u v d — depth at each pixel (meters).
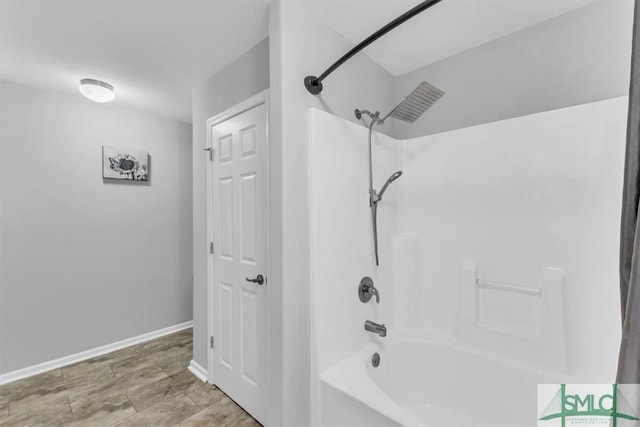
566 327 1.44
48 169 2.50
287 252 1.38
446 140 1.90
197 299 2.44
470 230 1.79
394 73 2.23
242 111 1.95
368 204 1.81
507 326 1.63
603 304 1.36
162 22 1.64
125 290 2.94
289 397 1.37
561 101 1.60
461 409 1.67
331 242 1.55
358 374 1.45
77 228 2.65
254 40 1.82
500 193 1.68
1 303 2.29
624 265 0.87
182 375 2.37
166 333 3.21
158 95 2.64
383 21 1.63
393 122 2.27
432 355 1.79
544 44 1.65
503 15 1.61
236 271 2.02
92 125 2.73
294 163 1.42
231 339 2.06
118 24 1.66
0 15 1.56
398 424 1.10
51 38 1.78
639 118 0.85
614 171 1.35
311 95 1.53
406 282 1.97
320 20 1.60
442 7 1.54
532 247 1.57
